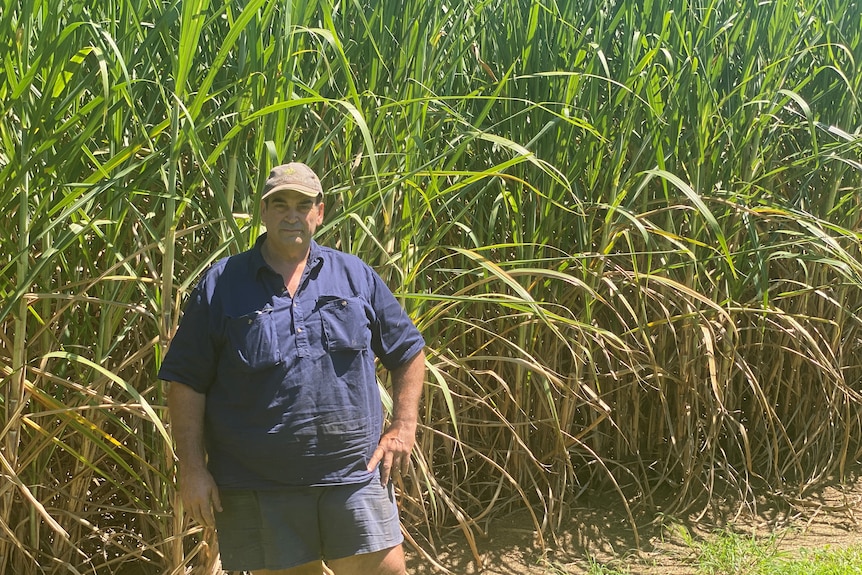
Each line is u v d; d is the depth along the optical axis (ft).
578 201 10.89
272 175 7.29
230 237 8.70
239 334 7.11
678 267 12.08
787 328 13.91
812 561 11.41
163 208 9.59
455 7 10.85
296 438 7.18
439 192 9.83
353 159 10.00
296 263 7.41
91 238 9.21
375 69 9.57
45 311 8.50
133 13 7.48
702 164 12.48
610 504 13.33
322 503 7.44
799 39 13.42
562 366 12.71
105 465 10.05
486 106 10.26
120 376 9.67
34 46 7.98
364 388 7.48
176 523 8.91
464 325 11.95
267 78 8.13
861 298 14.51
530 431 12.70
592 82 11.38
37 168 7.72
